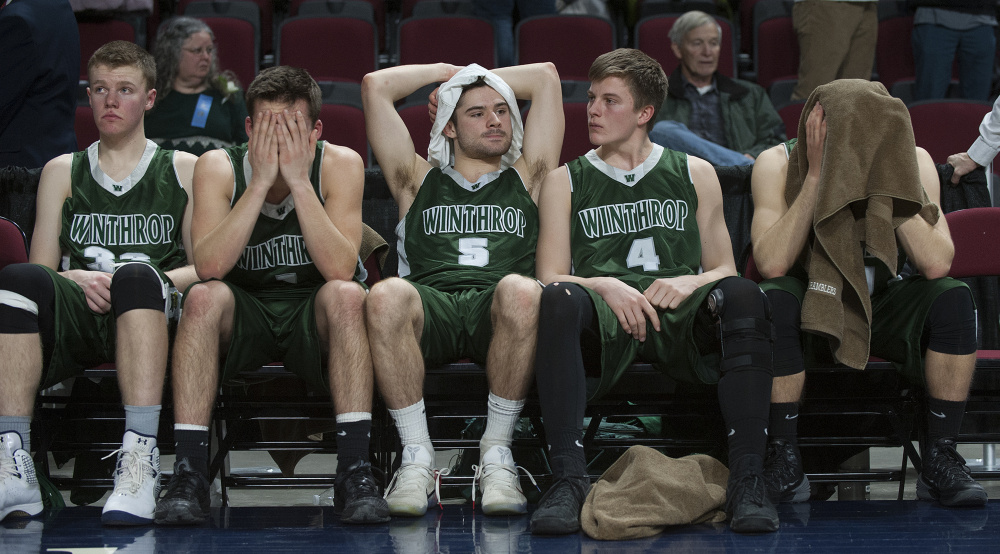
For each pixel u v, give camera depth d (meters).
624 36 12.65
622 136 5.33
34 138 6.73
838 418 5.69
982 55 11.03
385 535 4.09
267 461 8.09
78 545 3.88
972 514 4.46
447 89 5.42
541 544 3.90
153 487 4.39
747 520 4.07
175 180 5.35
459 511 4.67
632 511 4.10
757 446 4.26
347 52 11.44
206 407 4.45
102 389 5.51
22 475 4.41
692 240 5.31
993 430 5.58
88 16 11.15
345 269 4.83
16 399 4.44
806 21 10.76
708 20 8.96
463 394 5.29
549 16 11.30
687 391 5.27
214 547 3.85
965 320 4.73
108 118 5.21
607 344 4.63
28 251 5.83
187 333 4.45
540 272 5.25
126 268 4.47
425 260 5.38
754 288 4.45
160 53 8.60
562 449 4.29
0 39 6.55
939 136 9.14
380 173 6.18
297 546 3.87
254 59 11.33
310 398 4.97
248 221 4.70
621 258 5.27
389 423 4.96
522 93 5.81
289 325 4.84
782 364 4.71
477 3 11.76
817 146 4.92
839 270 4.73
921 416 5.08
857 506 4.69
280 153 4.74
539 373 4.38
